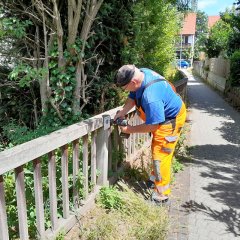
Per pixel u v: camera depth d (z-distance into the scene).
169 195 4.09
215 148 6.54
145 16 10.35
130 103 3.62
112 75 6.76
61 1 5.48
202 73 32.47
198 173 5.00
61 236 2.86
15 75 4.95
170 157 3.56
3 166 2.09
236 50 16.81
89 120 3.32
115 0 6.55
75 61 5.50
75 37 5.26
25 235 2.51
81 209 3.25
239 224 3.50
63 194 3.01
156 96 3.13
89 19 5.29
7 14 5.48
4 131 6.02
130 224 3.21
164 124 3.39
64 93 5.37
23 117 6.57
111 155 3.93
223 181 4.71
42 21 5.39
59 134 2.73
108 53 6.73
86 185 3.39
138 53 9.38
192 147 6.54
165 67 15.26
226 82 16.69
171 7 13.90
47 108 5.66
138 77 3.15
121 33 6.92
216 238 3.22
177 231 3.28
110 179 3.88
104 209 3.47
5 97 6.46
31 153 2.35
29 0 5.45
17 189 2.38
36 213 2.66
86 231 3.05
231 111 11.98
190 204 3.89
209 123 9.38
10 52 5.87
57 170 3.43
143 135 5.45
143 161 4.79
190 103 14.03
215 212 3.74
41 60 5.75
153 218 3.27
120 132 3.91
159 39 12.73
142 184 4.18
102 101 6.48
